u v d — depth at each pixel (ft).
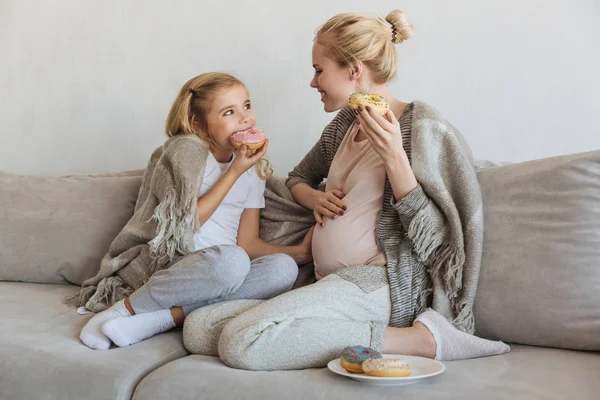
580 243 4.81
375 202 5.45
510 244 5.05
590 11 6.18
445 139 5.34
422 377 3.97
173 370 4.36
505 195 5.23
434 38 6.75
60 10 8.51
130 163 8.28
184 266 5.24
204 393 4.09
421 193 5.11
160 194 5.82
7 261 6.82
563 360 4.50
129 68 8.20
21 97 8.77
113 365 4.50
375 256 5.35
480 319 5.06
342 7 7.10
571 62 6.27
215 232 6.02
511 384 3.98
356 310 4.89
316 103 7.28
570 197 4.93
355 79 5.71
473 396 3.79
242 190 6.21
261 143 5.91
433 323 4.69
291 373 4.28
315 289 4.85
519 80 6.47
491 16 6.53
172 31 7.96
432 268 5.19
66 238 6.75
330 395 3.90
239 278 5.24
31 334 5.01
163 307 5.21
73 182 7.10
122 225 6.70
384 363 4.00
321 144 6.26
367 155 5.62
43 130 8.69
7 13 8.77
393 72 5.78
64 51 8.52
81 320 5.49
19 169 8.86
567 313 4.74
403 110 5.70
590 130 6.23
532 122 6.44
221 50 7.72
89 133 8.45
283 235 6.23
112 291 5.88
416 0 6.80
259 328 4.48
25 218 6.89
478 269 5.07
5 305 5.76
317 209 5.75
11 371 4.55
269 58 7.48
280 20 7.40
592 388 3.92
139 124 8.20
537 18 6.37
